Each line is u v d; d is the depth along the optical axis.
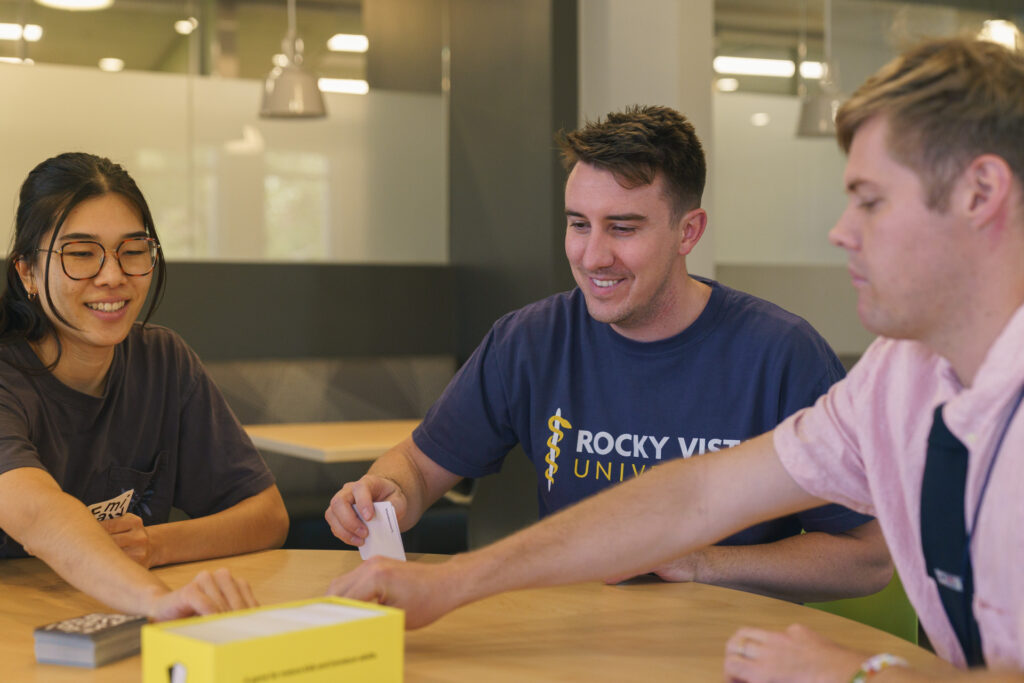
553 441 1.74
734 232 4.59
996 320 0.89
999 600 0.92
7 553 1.60
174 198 4.45
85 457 1.67
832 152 4.71
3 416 1.49
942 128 0.86
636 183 1.57
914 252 0.89
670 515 1.19
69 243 1.54
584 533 1.20
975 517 0.93
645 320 1.66
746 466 1.19
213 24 4.49
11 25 4.18
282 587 1.43
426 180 4.92
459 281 4.88
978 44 0.89
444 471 1.83
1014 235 0.87
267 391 4.51
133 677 1.04
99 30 4.32
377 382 4.72
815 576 1.49
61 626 1.10
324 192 4.72
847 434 1.12
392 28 4.82
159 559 1.54
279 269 4.57
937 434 0.97
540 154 4.20
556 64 4.14
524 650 1.14
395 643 0.92
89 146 4.30
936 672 1.05
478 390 1.82
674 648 1.15
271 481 1.84
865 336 4.80
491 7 4.52
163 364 1.79
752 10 4.59
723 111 4.57
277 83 4.43
